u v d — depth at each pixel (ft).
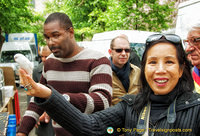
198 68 6.97
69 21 6.79
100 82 6.60
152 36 4.57
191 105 4.25
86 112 5.96
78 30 50.31
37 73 12.50
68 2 57.41
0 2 35.91
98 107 6.09
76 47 7.11
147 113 4.58
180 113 4.30
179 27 17.30
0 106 10.64
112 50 10.16
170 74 4.35
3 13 37.29
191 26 6.93
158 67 4.38
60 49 6.65
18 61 4.34
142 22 31.35
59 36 6.53
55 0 69.62
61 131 7.09
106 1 48.39
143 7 31.04
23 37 49.78
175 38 4.40
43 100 4.28
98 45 26.22
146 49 4.65
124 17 31.22
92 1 54.29
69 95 5.80
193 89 4.59
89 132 4.54
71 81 6.98
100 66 6.78
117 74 9.90
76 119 4.41
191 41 6.92
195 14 15.44
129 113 4.79
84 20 56.54
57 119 4.30
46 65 7.65
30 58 44.75
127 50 9.99
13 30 44.01
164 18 31.89
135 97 4.86
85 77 6.89
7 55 44.21
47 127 10.53
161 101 4.48
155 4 30.35
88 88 6.92
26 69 4.35
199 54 6.83
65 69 7.11
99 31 47.52
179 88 4.48
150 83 4.53
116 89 9.85
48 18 6.67
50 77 7.41
